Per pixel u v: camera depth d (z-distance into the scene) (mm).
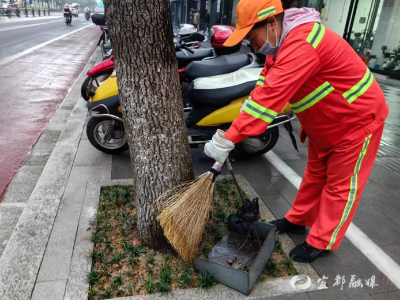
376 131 2086
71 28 28719
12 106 6551
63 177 3586
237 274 2096
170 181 2348
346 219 2281
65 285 2203
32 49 14492
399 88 8562
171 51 2193
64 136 4770
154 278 2285
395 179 3779
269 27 1910
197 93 3592
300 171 3932
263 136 3980
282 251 2547
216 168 2082
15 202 3301
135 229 2738
